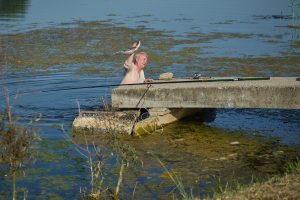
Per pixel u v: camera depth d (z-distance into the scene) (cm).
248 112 1441
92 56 2058
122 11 3422
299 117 1387
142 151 1132
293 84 1200
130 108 1331
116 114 1272
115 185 949
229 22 2916
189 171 1019
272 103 1207
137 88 1316
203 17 3114
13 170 998
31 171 1008
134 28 2688
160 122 1303
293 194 746
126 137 1224
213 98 1250
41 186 946
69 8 3584
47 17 3123
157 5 3756
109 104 1420
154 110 1308
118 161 1048
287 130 1279
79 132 1247
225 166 1046
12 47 2211
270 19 3019
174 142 1196
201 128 1302
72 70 1839
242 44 2275
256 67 1850
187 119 1384
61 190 931
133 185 950
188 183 958
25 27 2717
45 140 1181
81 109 1420
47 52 2127
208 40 2369
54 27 2717
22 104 1455
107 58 2023
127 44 2272
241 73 1758
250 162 1066
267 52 2108
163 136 1239
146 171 1016
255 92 1215
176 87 1283
